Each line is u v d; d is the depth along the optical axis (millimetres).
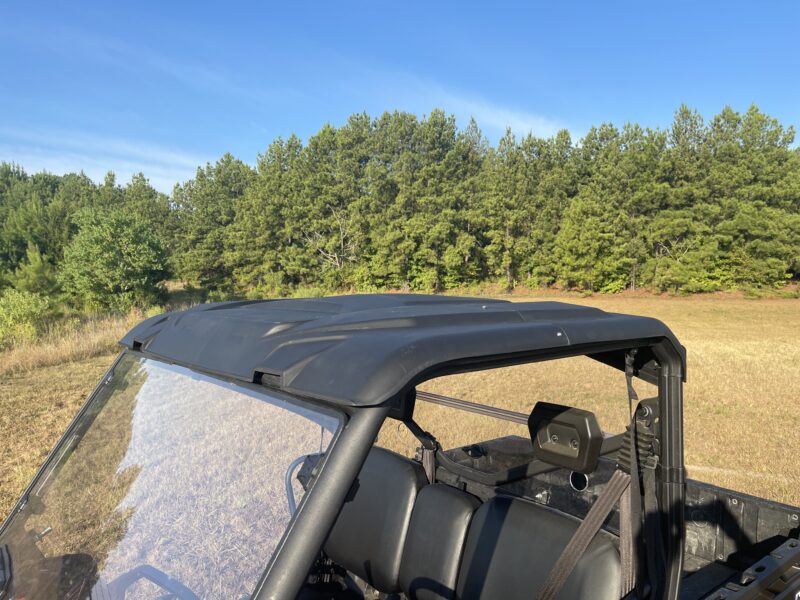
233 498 1347
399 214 67938
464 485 2561
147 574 1374
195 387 1589
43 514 1656
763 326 29516
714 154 58688
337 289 70312
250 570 1213
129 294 48844
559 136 73688
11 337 19078
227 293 74062
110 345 17312
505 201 63438
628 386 1848
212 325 1657
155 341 1826
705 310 41250
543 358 1579
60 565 1485
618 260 57156
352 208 70500
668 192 56844
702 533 2670
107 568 1429
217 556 1301
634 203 58062
